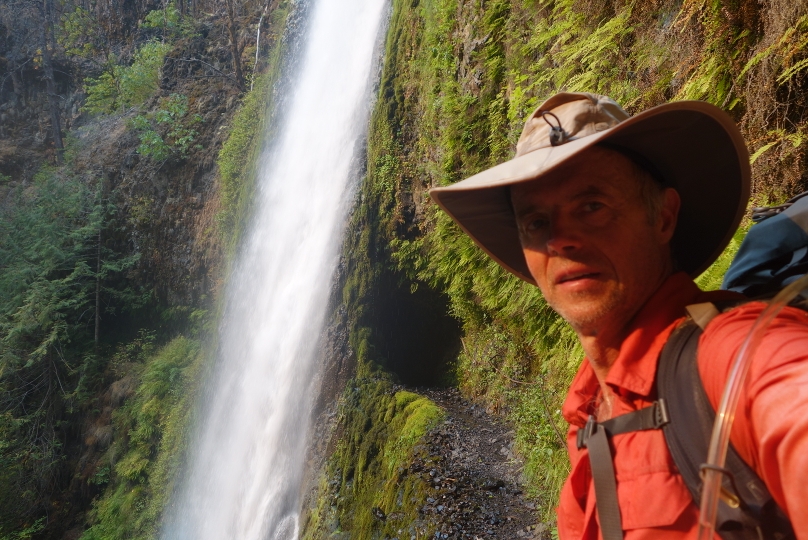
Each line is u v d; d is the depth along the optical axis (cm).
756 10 297
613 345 111
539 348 649
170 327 2197
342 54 1477
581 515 117
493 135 778
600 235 110
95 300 2255
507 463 692
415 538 625
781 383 67
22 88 3300
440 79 960
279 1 2411
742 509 76
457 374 1006
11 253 2248
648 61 409
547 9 644
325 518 864
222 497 1323
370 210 1099
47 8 3325
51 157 3139
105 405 2061
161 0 3178
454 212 142
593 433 105
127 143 2425
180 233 2220
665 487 89
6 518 1889
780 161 287
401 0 1165
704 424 84
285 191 1538
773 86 286
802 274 118
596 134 107
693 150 117
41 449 2039
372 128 1142
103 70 3131
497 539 564
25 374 2116
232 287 1708
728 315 87
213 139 2297
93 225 2227
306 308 1199
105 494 1856
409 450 773
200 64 2516
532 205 118
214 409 1547
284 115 1747
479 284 812
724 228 129
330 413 1027
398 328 1075
